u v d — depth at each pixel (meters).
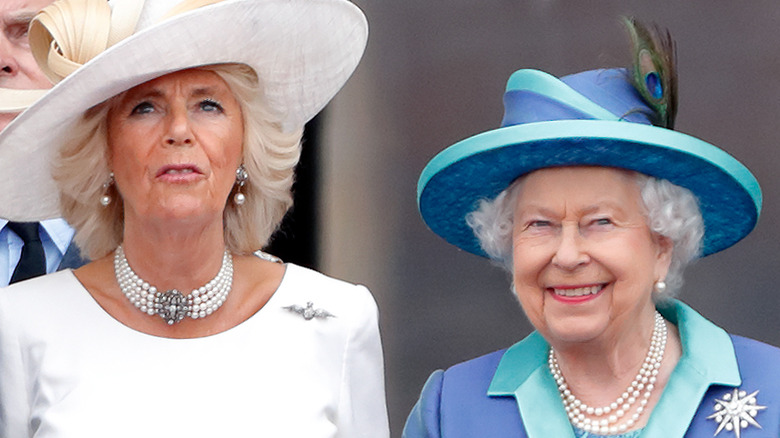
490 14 22.50
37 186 13.39
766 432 12.12
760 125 21.72
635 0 21.78
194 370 13.04
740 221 13.18
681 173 12.54
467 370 13.88
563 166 12.62
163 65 12.29
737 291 21.66
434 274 22.88
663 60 12.96
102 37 12.55
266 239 13.98
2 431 12.80
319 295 13.77
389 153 23.05
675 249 13.05
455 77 22.69
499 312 22.56
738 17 21.73
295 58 13.14
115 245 13.63
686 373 12.63
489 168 12.92
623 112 12.69
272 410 13.01
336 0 12.95
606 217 12.55
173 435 12.69
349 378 13.59
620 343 12.89
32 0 15.85
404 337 22.89
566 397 13.17
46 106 12.35
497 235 13.41
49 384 12.74
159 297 13.18
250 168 13.44
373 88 23.06
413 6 22.86
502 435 13.15
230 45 12.53
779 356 12.68
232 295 13.55
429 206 13.84
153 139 12.52
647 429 12.43
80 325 13.05
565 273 12.57
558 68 22.08
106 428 12.58
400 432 22.62
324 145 23.12
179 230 12.73
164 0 12.72
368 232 23.14
